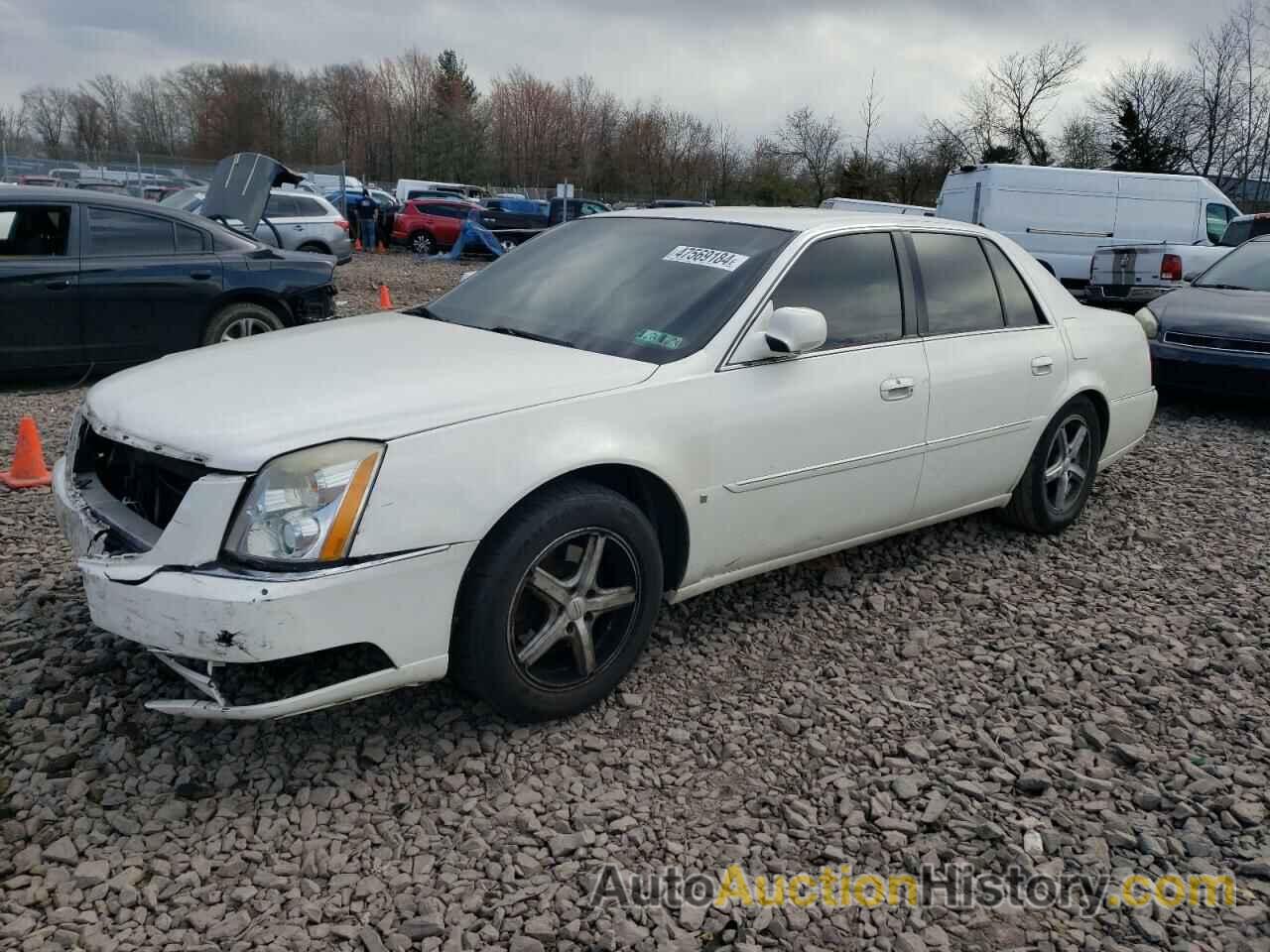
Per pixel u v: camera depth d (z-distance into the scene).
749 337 3.66
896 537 5.12
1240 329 8.23
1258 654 4.02
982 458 4.63
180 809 2.83
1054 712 3.55
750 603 4.30
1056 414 4.98
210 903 2.52
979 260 4.74
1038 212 17.52
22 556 4.46
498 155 66.00
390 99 73.38
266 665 2.88
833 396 3.87
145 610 2.72
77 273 7.73
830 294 4.00
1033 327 4.89
